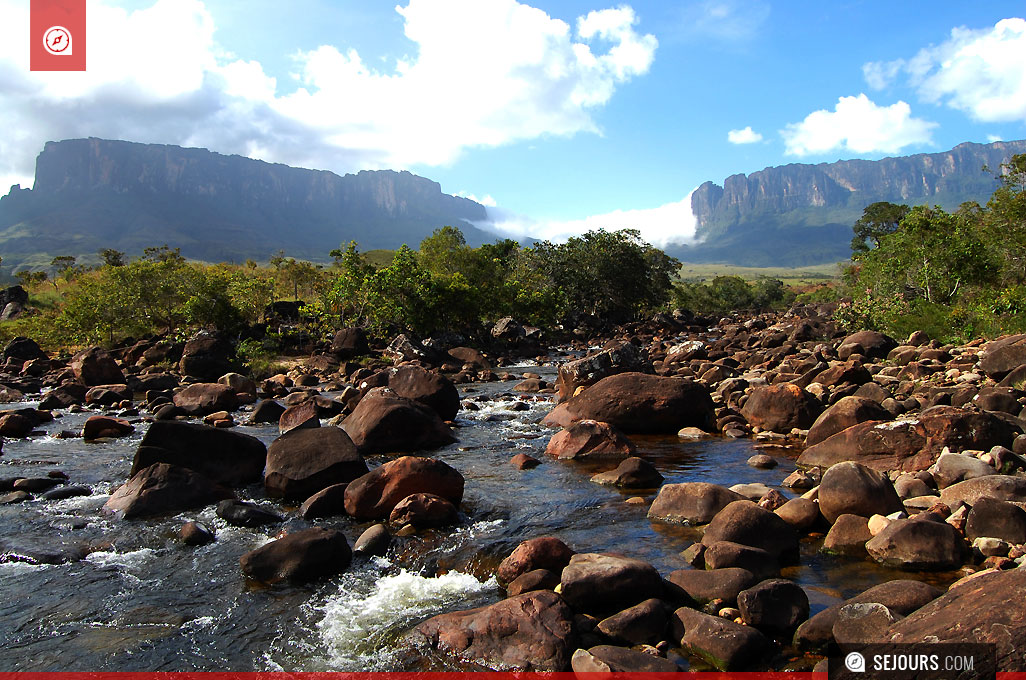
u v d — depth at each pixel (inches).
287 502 363.6
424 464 340.5
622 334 1919.3
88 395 742.5
